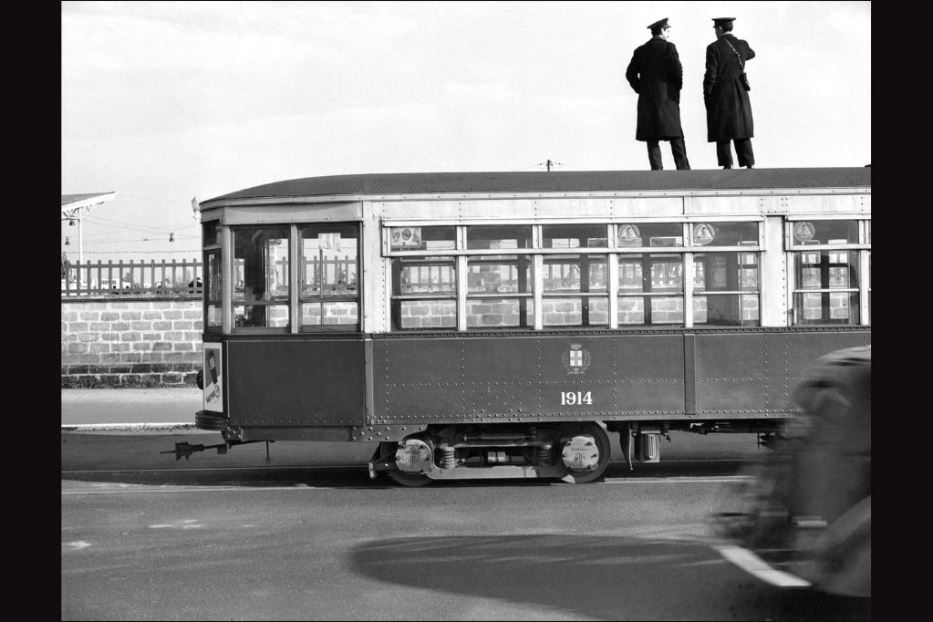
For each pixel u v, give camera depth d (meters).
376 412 12.66
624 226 12.79
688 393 12.75
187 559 9.11
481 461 12.97
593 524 10.38
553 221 12.73
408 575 8.47
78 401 22.09
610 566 8.70
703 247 12.81
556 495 12.12
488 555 9.12
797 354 12.82
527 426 12.97
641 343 12.73
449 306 12.71
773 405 12.80
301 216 12.77
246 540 9.84
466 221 12.69
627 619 7.25
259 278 12.86
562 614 7.36
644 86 15.10
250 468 14.67
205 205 13.15
